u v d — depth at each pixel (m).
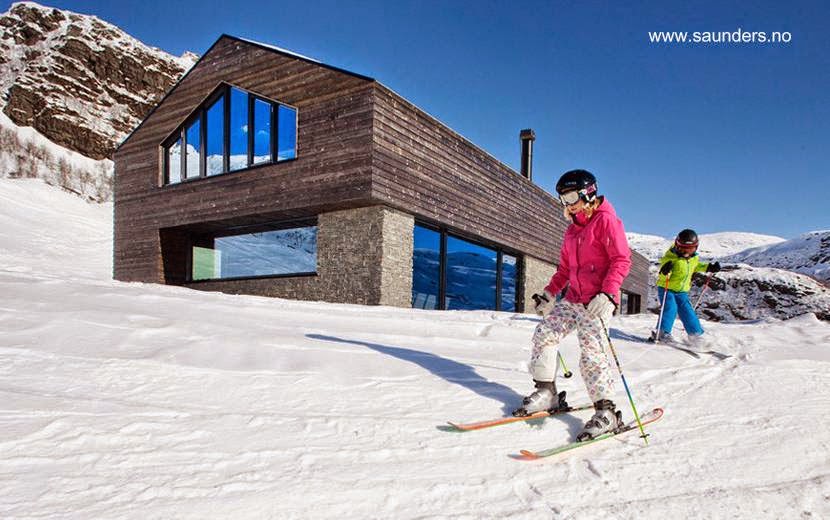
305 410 2.90
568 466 2.42
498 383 3.74
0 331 3.78
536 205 18.45
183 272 15.51
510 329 6.11
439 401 3.25
